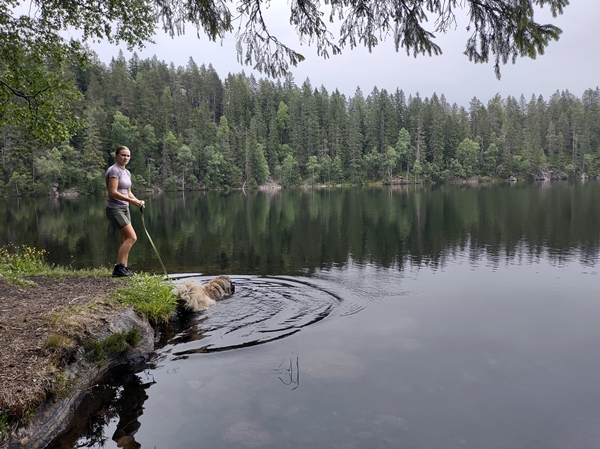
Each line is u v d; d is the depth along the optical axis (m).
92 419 3.53
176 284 6.76
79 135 63.03
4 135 52.97
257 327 5.73
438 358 4.60
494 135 91.75
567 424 3.30
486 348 4.91
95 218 25.67
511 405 3.59
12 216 27.14
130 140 68.25
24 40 7.99
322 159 85.44
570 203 27.64
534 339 5.22
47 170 53.44
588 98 107.62
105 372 4.45
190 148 75.25
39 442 3.19
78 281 6.62
